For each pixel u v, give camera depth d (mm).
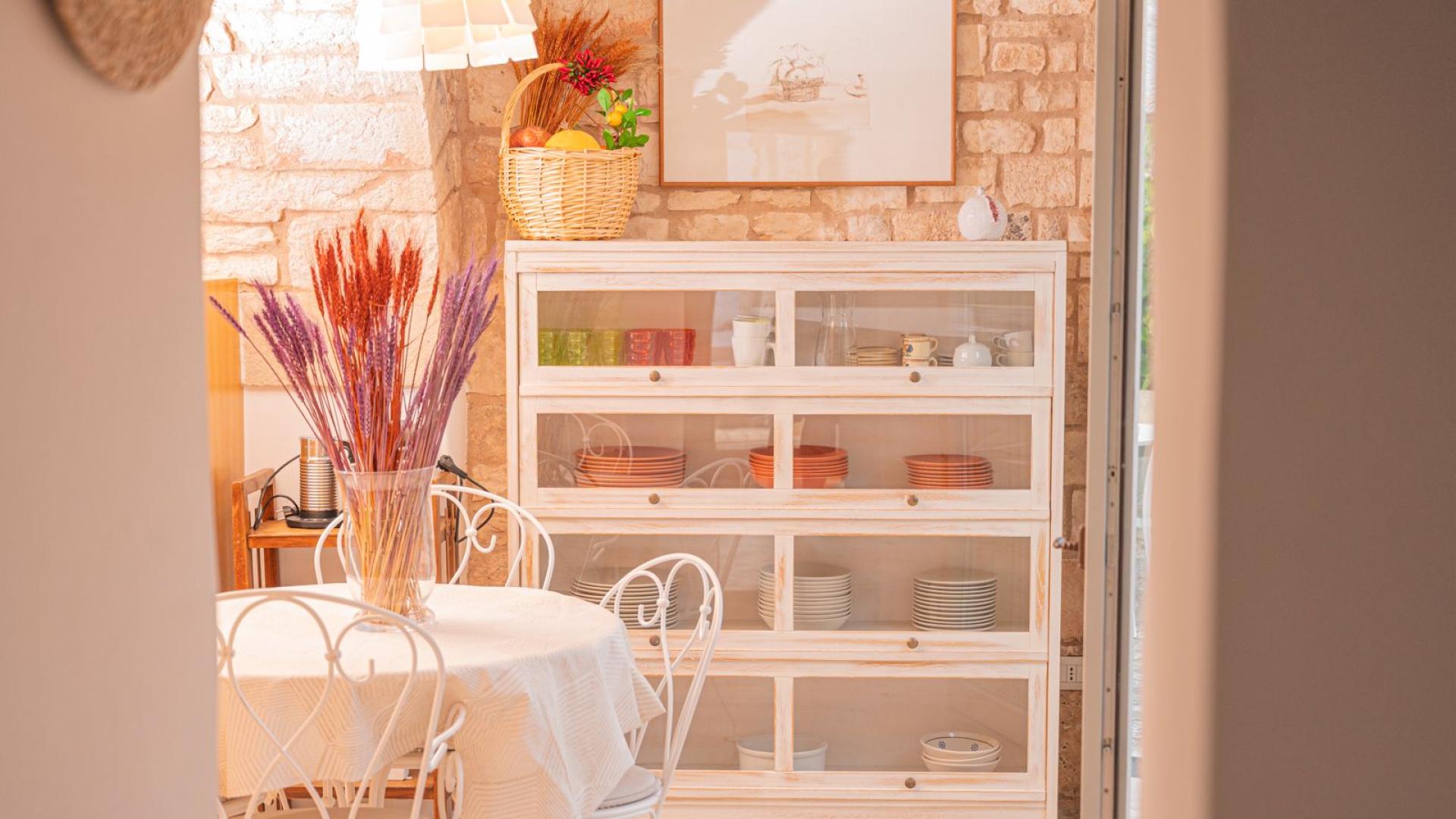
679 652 3777
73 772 816
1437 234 1159
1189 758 1288
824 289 3719
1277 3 1188
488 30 2793
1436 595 1161
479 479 4125
